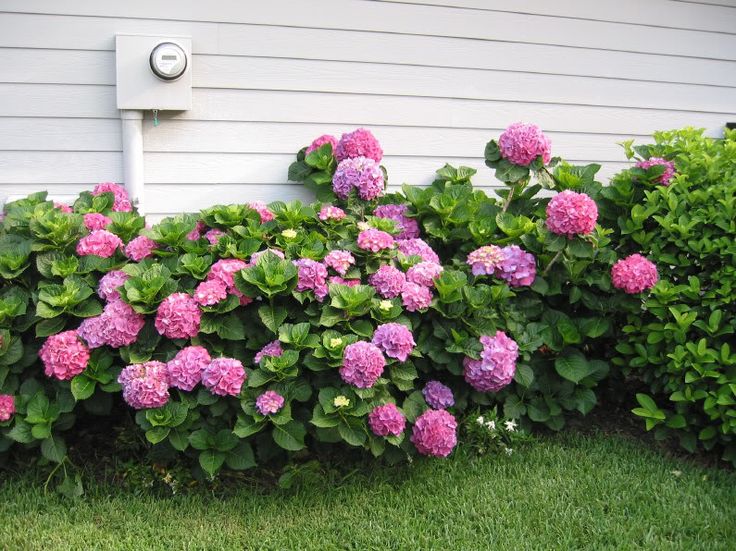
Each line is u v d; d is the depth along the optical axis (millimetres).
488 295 3574
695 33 5328
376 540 2992
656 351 3809
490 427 3639
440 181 4668
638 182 4371
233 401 3248
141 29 4195
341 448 3572
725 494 3424
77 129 4199
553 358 3898
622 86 5207
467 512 3180
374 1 4559
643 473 3557
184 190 4418
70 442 3572
